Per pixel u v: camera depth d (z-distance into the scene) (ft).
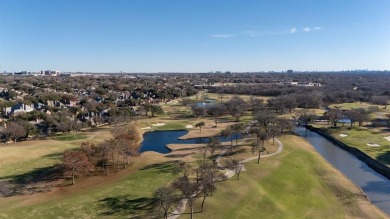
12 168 296.10
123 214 211.00
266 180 270.46
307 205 232.12
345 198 247.09
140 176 282.97
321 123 544.62
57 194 246.68
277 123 449.89
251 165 305.12
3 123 438.81
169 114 645.92
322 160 343.05
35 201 232.12
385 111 653.71
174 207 218.79
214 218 206.90
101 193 245.04
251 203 226.79
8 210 214.90
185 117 613.93
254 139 416.05
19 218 203.82
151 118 590.96
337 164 342.64
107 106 631.97
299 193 250.57
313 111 641.81
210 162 298.15
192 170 278.87
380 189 272.92
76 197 238.68
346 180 285.02
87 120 511.40
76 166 268.62
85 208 219.61
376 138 432.25
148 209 217.56
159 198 223.30
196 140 442.50
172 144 414.21
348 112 526.16
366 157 354.13
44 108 580.30
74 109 565.94
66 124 440.04
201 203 223.71
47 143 376.89
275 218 209.36
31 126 423.23
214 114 622.95
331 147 411.95
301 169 303.68
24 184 264.11
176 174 282.36
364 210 227.40
